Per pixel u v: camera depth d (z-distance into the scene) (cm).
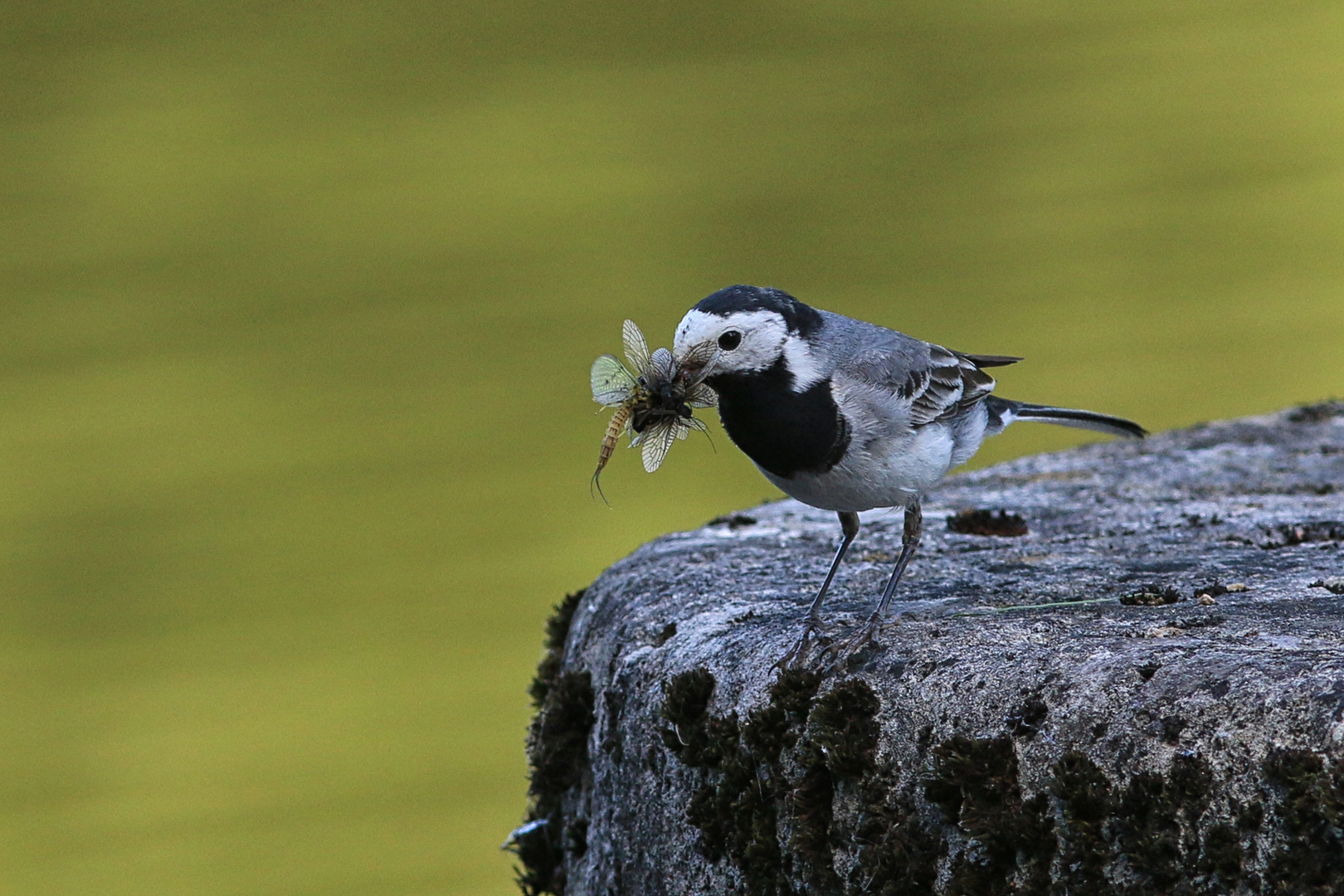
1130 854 586
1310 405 1531
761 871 748
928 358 1020
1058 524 1120
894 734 705
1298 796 540
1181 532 1062
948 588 926
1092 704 630
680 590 962
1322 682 571
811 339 974
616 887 865
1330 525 1042
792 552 1077
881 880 681
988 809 646
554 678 1037
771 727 756
